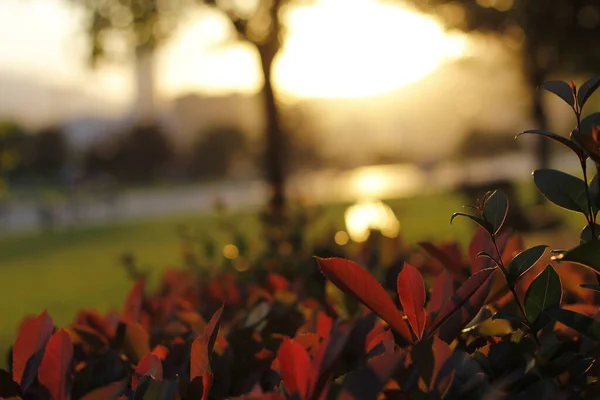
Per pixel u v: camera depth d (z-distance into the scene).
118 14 10.81
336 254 3.48
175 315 2.14
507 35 14.05
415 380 1.10
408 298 1.32
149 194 36.91
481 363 1.27
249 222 13.81
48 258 15.16
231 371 1.51
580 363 1.19
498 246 1.60
